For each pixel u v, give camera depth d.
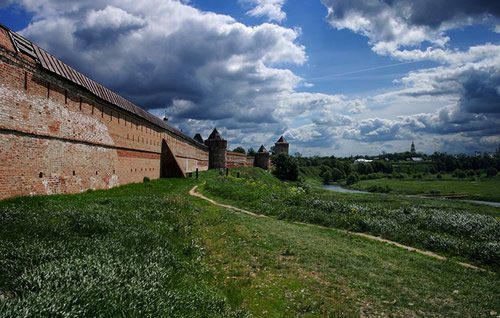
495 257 12.91
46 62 17.55
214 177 48.56
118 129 28.36
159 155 42.09
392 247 14.91
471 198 58.50
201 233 14.12
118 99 28.59
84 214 12.73
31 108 15.98
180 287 7.97
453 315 8.03
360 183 94.50
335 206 22.84
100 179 24.62
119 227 12.10
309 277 9.89
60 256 8.06
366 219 18.75
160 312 6.16
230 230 14.95
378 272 10.75
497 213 33.16
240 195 27.02
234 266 10.41
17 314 4.90
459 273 11.44
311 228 17.80
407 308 8.27
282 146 107.31
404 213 22.16
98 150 24.22
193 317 6.54
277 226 17.25
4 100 14.04
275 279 9.61
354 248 13.80
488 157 139.25
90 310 5.73
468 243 14.82
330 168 121.25
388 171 130.00
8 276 6.66
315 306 8.06
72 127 20.16
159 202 19.55
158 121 42.12
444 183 88.81
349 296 8.74
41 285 6.23
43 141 17.06
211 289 8.30
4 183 14.23
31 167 16.09
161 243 11.15
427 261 12.61
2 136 14.02
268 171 90.50
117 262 8.12
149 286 7.09
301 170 114.69
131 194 23.61
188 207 19.67
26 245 8.36
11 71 14.45
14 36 15.51
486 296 9.30
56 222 11.45
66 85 19.36
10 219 10.76
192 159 61.31
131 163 31.73
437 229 18.34
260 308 7.86
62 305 5.43
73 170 20.39
